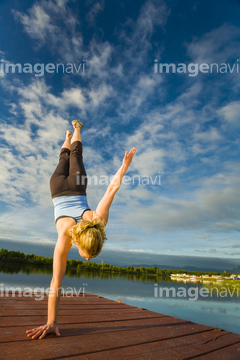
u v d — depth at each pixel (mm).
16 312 2277
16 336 1515
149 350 1513
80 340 1571
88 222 1638
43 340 1482
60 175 2100
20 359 1152
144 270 67062
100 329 1943
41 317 2156
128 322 2355
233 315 8633
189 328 2307
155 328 2186
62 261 1658
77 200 1910
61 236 1699
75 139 2451
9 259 46219
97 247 1533
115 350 1447
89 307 3080
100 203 1893
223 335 2135
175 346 1654
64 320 2154
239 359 1502
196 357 1469
